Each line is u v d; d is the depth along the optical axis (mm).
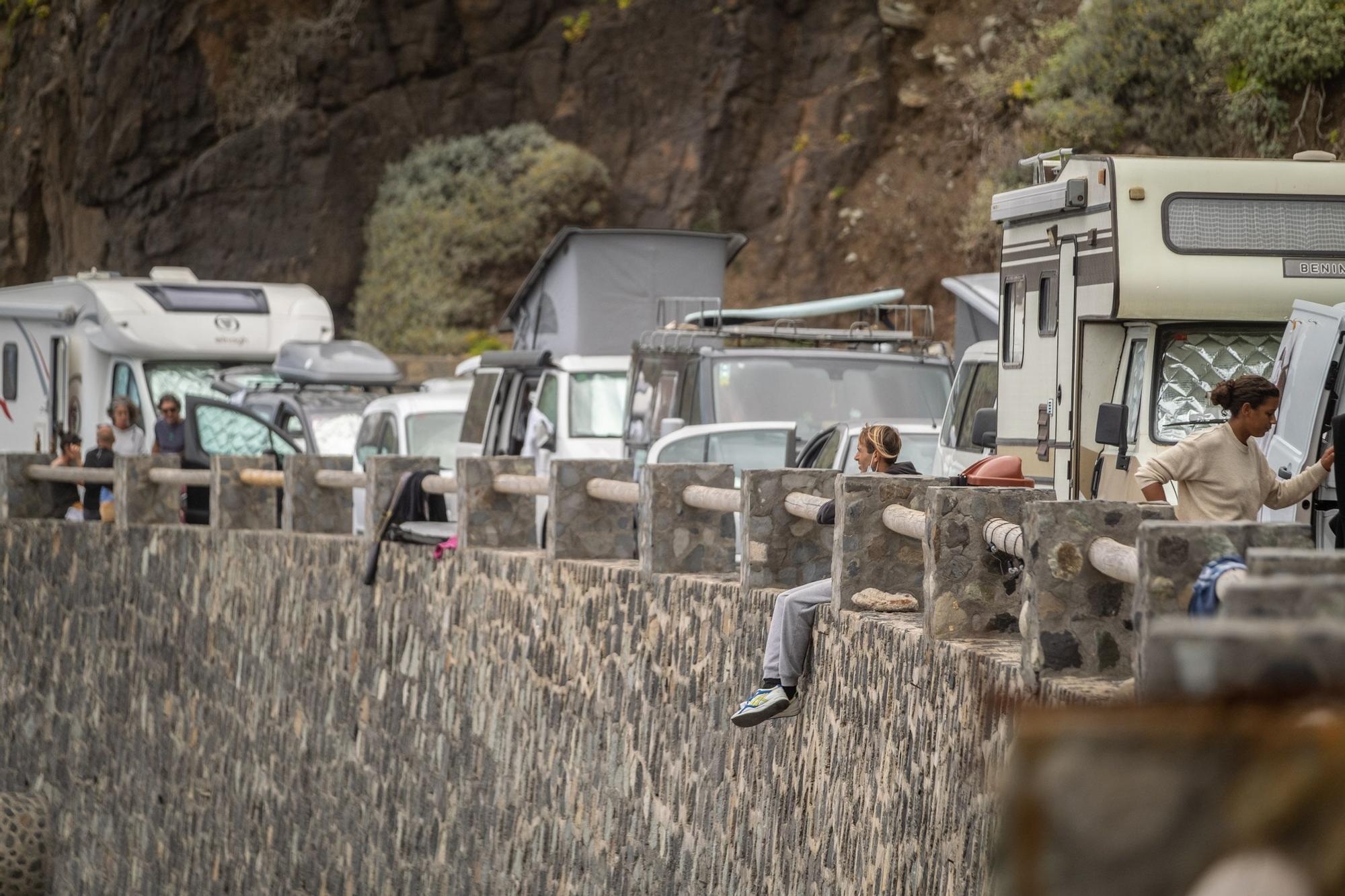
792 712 19109
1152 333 25078
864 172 85188
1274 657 3691
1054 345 26734
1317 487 18812
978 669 13914
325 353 57094
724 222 88750
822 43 89438
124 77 101188
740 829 20906
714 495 23109
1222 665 3715
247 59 99875
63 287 61094
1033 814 3430
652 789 24016
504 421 45000
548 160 91312
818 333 41250
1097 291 25172
